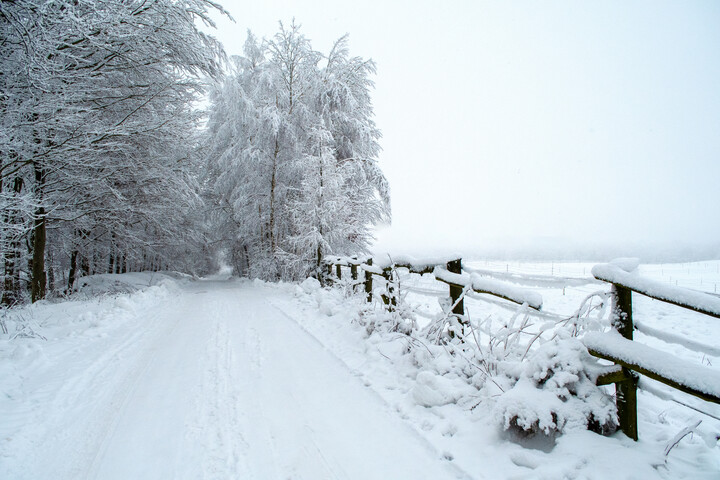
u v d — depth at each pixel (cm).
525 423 213
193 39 821
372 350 424
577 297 1299
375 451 233
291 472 214
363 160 1606
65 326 643
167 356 463
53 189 919
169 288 1424
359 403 304
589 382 229
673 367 180
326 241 1341
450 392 281
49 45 532
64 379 387
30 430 277
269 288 1419
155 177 1135
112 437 264
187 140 1184
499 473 199
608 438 212
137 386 362
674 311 983
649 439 217
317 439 250
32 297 907
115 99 887
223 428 270
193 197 1373
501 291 300
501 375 276
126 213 1188
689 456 201
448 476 204
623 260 233
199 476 213
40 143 718
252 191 1800
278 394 328
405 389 324
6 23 529
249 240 1992
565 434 215
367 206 1538
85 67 741
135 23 698
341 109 1628
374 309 529
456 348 324
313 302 830
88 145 742
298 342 507
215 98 2073
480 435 235
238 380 365
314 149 1430
